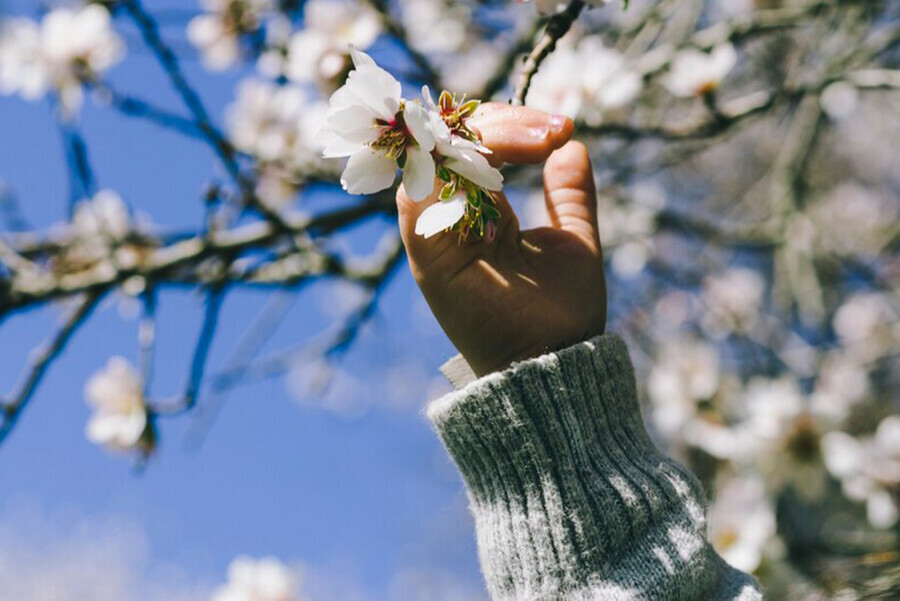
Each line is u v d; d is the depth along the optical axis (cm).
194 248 79
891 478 101
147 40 72
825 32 93
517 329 50
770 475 105
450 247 49
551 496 49
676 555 49
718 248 138
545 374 49
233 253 80
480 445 50
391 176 45
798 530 111
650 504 49
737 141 174
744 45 115
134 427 81
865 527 114
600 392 50
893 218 172
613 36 103
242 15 95
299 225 80
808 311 117
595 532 49
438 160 45
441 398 50
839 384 124
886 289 118
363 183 45
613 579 48
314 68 80
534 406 49
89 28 83
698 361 115
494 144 46
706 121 80
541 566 49
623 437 51
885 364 137
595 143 104
